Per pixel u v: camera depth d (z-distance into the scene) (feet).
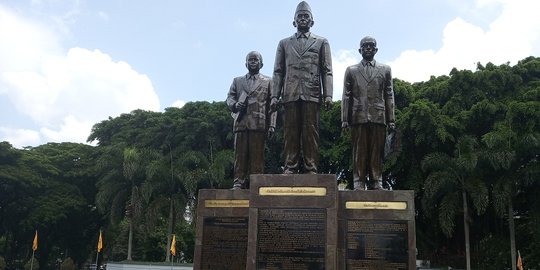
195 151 127.24
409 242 38.14
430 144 102.89
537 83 105.40
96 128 166.71
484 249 106.93
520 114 93.15
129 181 128.77
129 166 122.01
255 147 46.91
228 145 138.00
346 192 39.58
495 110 99.14
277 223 37.96
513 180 92.02
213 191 44.04
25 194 151.02
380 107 42.11
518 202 100.68
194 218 122.62
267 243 37.76
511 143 92.12
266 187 38.65
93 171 160.35
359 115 42.04
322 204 37.73
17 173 149.07
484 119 101.60
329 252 36.81
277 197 38.37
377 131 41.98
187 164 124.16
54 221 149.07
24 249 166.91
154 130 136.36
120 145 133.08
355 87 42.55
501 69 108.58
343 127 42.45
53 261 186.60
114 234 162.40
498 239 105.19
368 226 38.81
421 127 99.19
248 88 47.78
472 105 105.50
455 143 101.04
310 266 36.88
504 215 102.32
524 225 106.93
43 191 156.04
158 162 120.37
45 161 162.20
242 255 42.27
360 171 41.93
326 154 113.80
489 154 90.89
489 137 90.63
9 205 149.69
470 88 107.34
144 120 155.53
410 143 104.32
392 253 38.11
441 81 118.42
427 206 97.76
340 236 38.86
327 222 37.35
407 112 100.89
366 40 42.91
